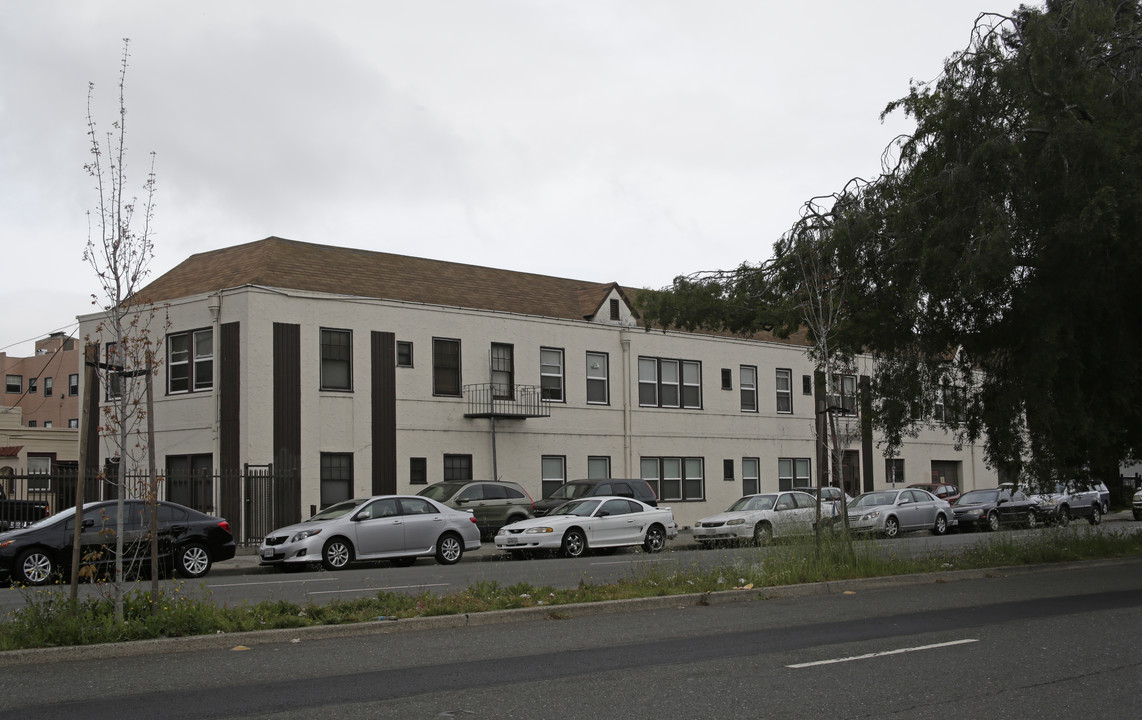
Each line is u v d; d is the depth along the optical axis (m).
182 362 29.16
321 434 28.70
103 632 10.17
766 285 23.78
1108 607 13.29
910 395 19.91
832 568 16.16
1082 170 16.75
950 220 17.55
